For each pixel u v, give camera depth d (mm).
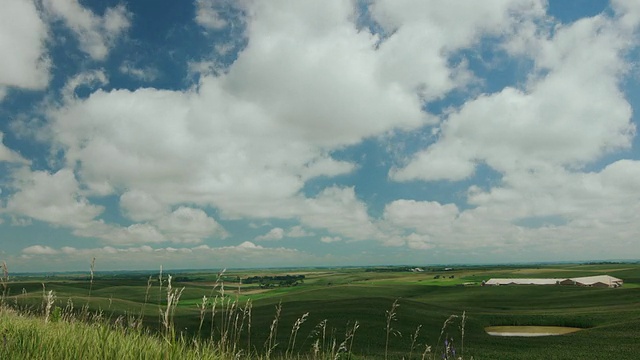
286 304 88562
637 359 37688
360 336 48469
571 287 145000
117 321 6500
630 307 84188
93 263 7832
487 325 71188
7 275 7320
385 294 139875
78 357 4941
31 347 5047
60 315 7582
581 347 44719
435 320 69125
